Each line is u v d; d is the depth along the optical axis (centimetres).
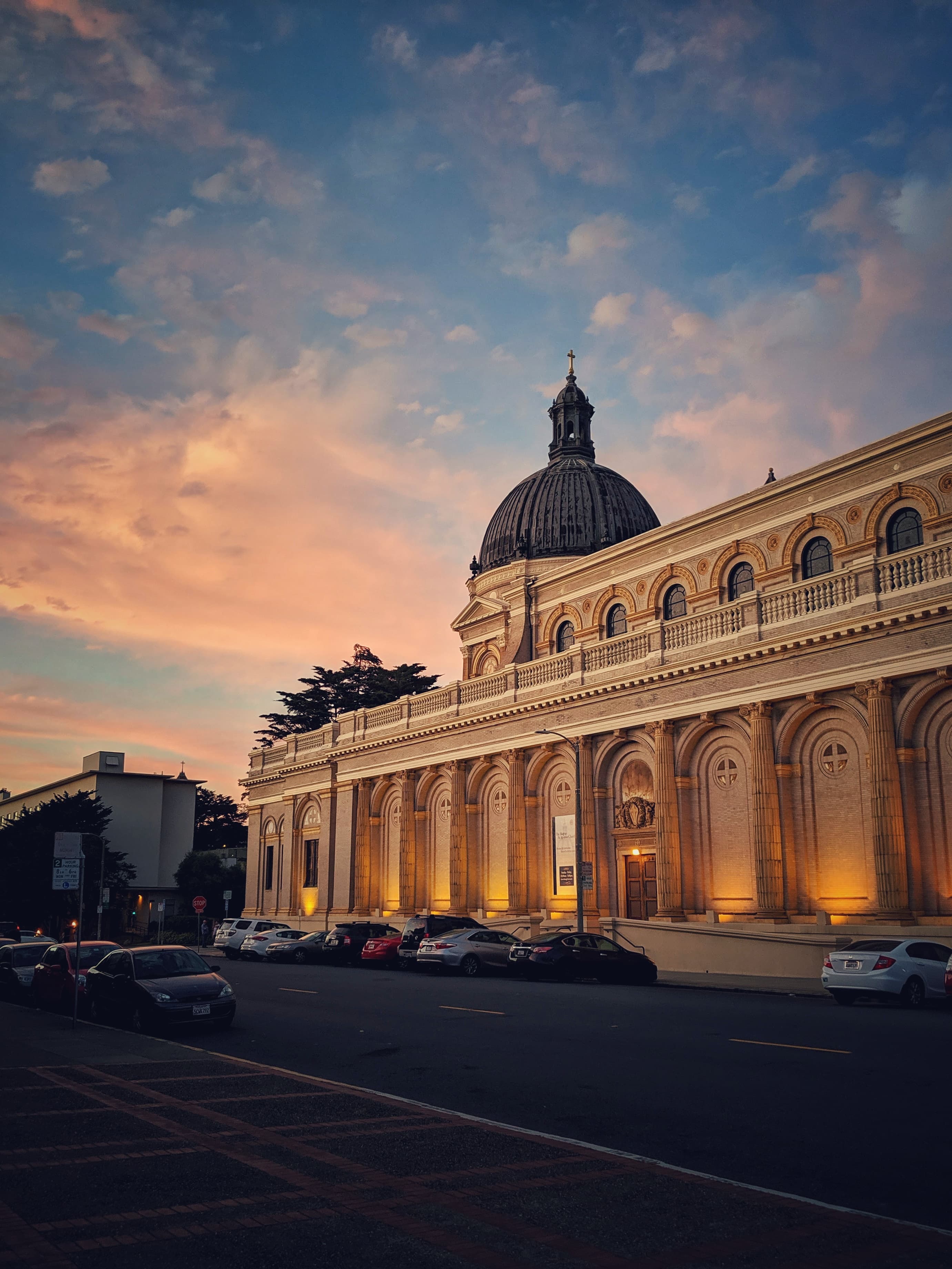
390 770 5575
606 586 4750
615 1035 1870
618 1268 702
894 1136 1098
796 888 3388
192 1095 1337
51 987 2677
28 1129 1122
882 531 3578
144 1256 719
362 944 4294
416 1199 852
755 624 3556
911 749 3100
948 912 2975
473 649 5628
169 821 8956
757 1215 817
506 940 3672
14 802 11206
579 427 5962
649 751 4006
